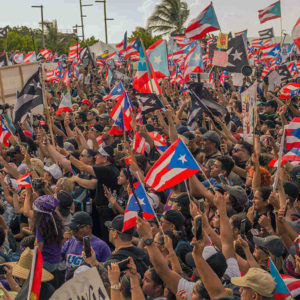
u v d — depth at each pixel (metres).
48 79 22.42
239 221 5.66
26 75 14.77
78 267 5.00
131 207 5.65
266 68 21.94
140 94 10.78
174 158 5.68
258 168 6.92
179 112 12.51
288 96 13.08
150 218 6.07
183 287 4.55
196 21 12.22
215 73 17.12
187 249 5.35
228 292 4.34
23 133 11.81
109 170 7.93
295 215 6.32
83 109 14.92
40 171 9.09
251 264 4.72
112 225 5.57
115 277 4.25
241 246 4.87
